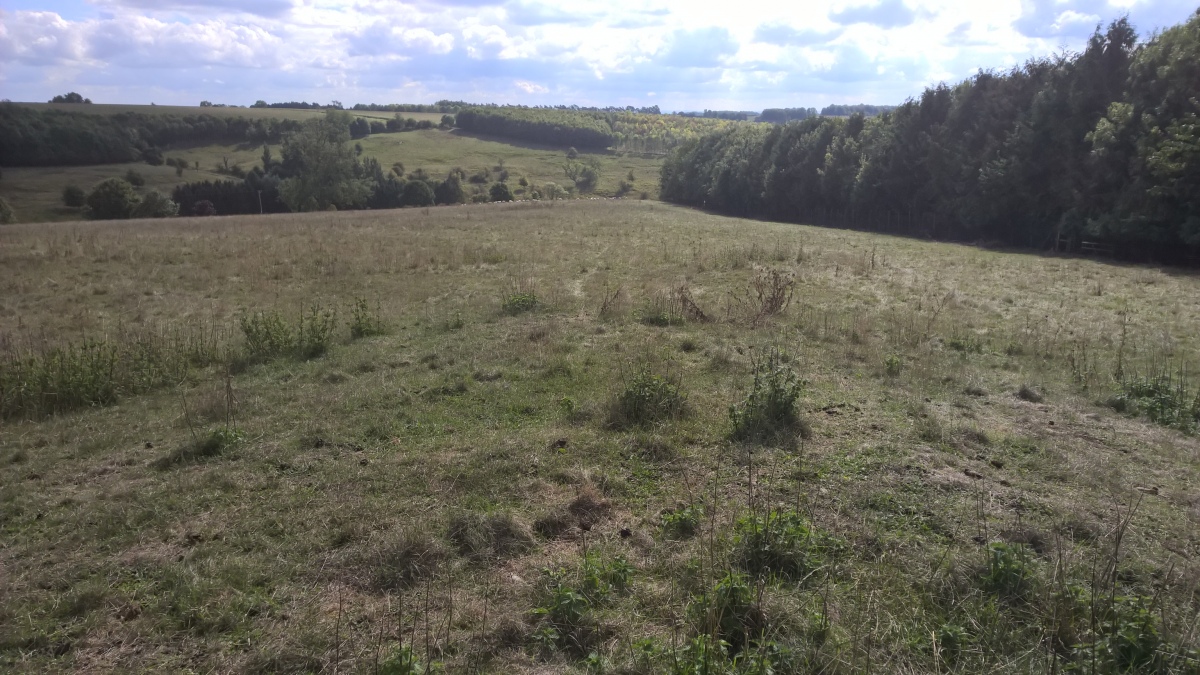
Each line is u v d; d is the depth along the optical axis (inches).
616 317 492.7
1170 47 1038.4
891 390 331.3
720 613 151.7
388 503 214.2
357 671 141.1
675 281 684.7
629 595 168.4
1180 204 991.0
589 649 149.4
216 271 717.9
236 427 282.2
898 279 724.0
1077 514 205.2
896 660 143.6
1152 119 1020.5
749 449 244.7
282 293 614.2
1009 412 306.2
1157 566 178.4
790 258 864.9
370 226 1246.9
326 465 244.5
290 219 1503.4
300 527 200.4
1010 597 163.5
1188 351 419.5
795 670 139.4
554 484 228.2
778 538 181.0
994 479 231.8
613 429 276.4
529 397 319.3
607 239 1080.2
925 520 201.6
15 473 246.8
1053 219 1237.7
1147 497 221.0
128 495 223.9
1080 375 355.9
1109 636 142.4
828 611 158.9
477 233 1133.1
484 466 238.1
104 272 703.7
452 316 498.9
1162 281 747.4
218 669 143.7
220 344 426.6
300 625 156.6
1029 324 493.0
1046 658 143.3
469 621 158.4
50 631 156.1
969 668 142.2
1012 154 1277.1
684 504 214.2
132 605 164.4
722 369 361.7
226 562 180.1
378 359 391.2
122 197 2155.5
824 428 275.4
